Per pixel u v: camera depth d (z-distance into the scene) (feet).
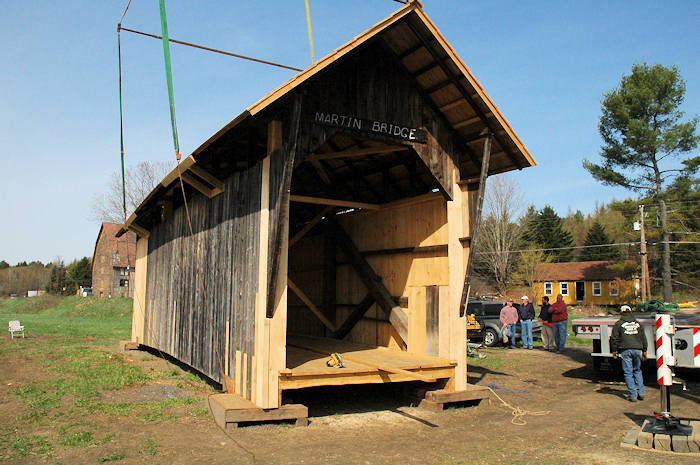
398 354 28.27
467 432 21.25
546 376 36.68
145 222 44.50
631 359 28.58
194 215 32.37
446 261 26.78
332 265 37.40
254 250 22.90
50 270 303.48
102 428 20.54
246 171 24.48
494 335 59.00
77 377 30.40
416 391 26.40
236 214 25.36
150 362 38.32
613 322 34.99
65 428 20.29
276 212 21.16
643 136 108.06
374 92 23.82
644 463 17.28
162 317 38.73
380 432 21.04
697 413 24.97
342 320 36.04
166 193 35.12
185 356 32.09
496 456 18.04
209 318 28.14
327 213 36.55
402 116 24.70
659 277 132.16
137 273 48.44
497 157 27.04
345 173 35.47
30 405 23.81
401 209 30.55
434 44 22.66
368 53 23.77
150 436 19.62
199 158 24.94
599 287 157.99
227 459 17.25
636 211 121.29
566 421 23.30
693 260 136.26
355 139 29.43
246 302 23.36
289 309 44.11
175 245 36.42
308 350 30.27
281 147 21.62
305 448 18.66
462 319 25.95
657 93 109.70
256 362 21.88
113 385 28.43
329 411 24.48
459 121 25.84
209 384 29.71
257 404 21.45
